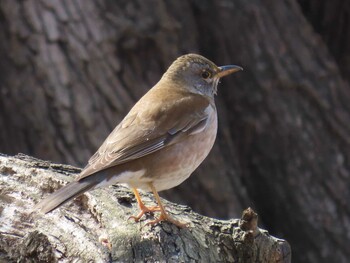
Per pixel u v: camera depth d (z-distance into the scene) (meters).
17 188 10.22
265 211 15.39
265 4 15.60
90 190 9.64
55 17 14.38
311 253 15.11
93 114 14.19
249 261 9.70
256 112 15.30
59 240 9.46
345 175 15.39
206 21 15.58
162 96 10.78
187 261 9.20
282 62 15.41
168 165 10.21
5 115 14.33
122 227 9.48
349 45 17.02
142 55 14.65
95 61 14.34
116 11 14.64
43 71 14.24
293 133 15.27
